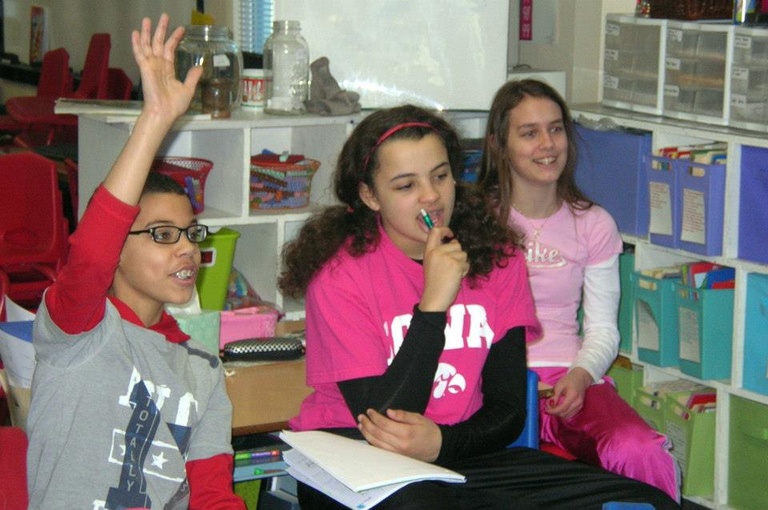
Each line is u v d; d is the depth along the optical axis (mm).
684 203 3719
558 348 3350
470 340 2432
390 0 4188
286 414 2531
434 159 2342
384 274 2393
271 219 3818
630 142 3949
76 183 5203
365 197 2414
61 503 1960
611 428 3055
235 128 3688
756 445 3674
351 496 2029
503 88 3354
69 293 1899
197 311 2924
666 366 3934
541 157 3258
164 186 2131
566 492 2244
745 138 3502
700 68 3811
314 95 3891
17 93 9516
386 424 2191
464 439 2285
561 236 3359
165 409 2086
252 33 4383
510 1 4977
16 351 2471
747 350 3658
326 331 2344
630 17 4117
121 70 7242
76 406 1978
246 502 3016
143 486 2012
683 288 3799
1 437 2211
